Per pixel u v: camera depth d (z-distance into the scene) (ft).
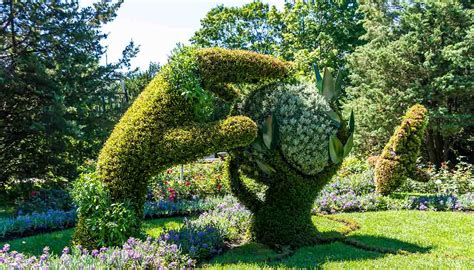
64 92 42.19
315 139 20.81
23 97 40.57
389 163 35.29
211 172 45.52
